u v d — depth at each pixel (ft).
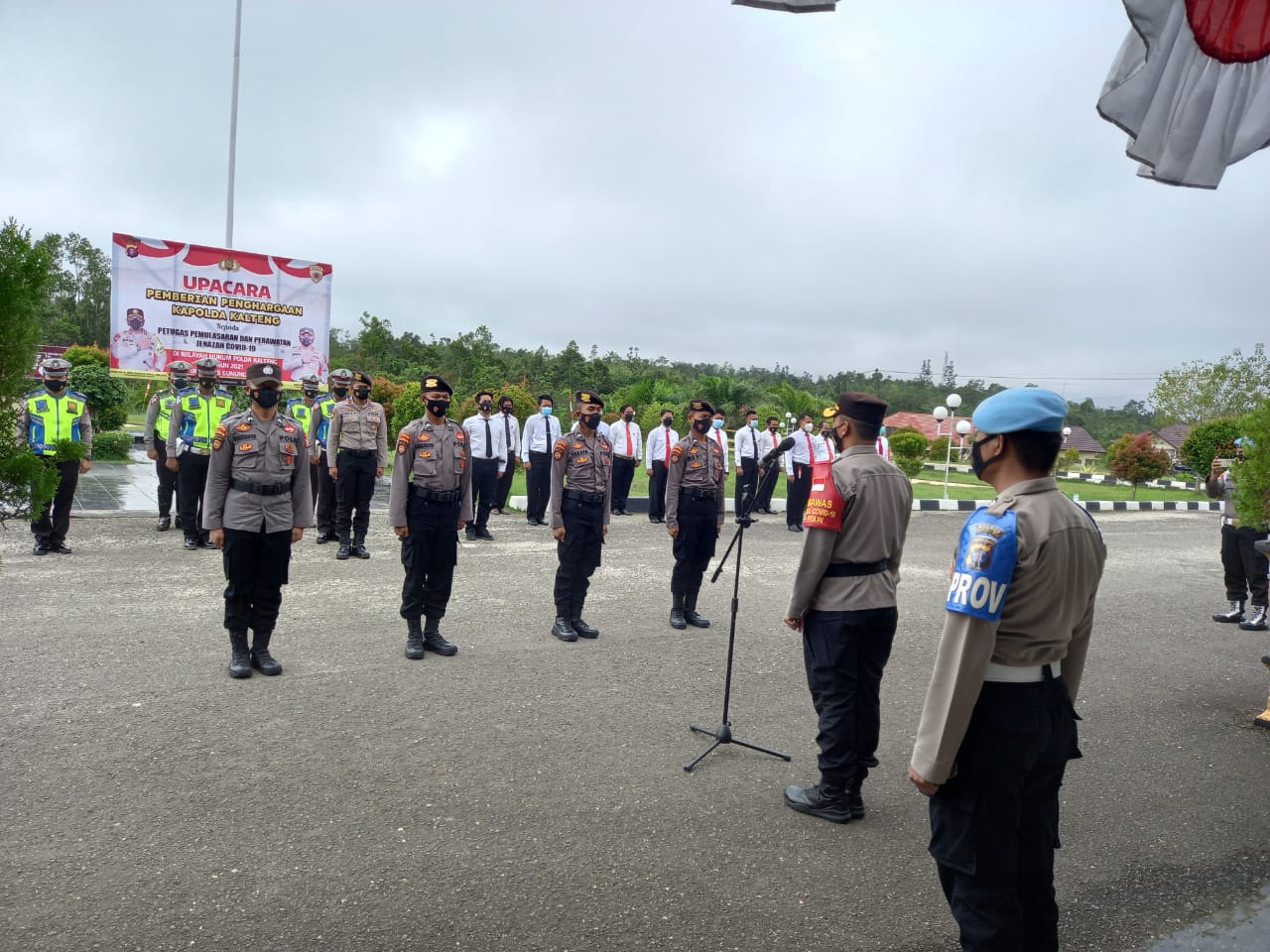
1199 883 11.68
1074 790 14.61
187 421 31.53
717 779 14.34
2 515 11.10
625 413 49.55
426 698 17.46
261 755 14.42
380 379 86.28
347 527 31.71
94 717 15.69
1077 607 8.09
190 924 9.79
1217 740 17.31
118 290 48.14
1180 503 79.46
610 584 29.58
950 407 67.87
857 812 13.19
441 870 11.16
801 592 13.14
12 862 10.91
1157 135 12.20
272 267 51.96
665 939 9.89
